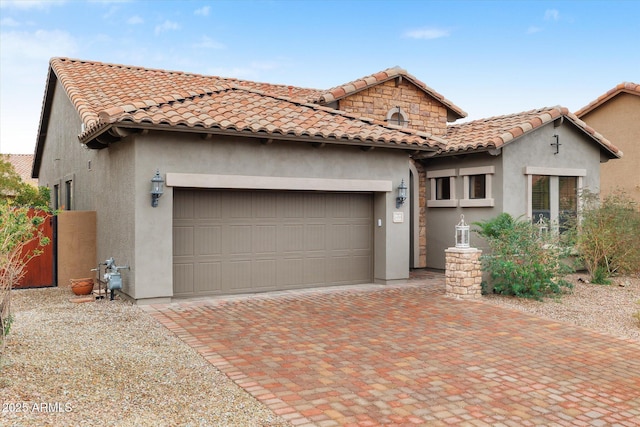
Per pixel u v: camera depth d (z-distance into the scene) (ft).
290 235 42.11
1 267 22.07
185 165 36.40
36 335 26.12
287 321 31.12
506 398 19.65
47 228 44.60
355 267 45.19
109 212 41.34
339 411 18.08
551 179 51.42
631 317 33.65
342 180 42.45
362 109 54.08
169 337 27.04
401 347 26.07
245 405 18.35
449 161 53.52
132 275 35.50
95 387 19.04
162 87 47.65
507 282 39.65
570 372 22.76
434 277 49.78
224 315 32.45
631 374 22.61
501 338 28.07
